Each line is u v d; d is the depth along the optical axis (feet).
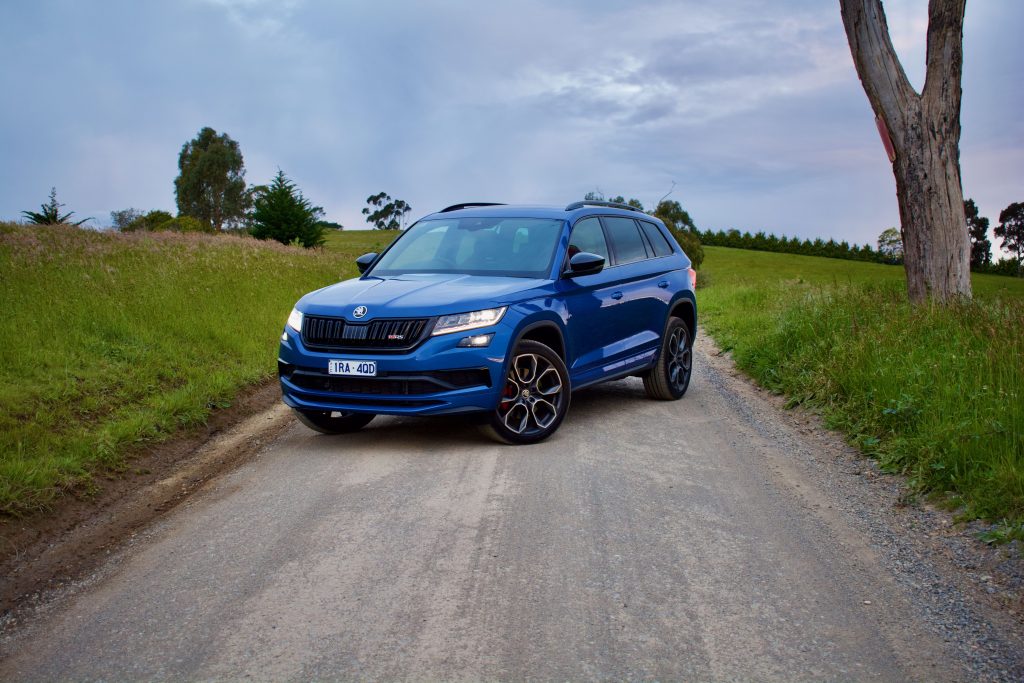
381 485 15.57
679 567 11.55
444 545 12.40
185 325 32.04
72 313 29.12
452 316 17.47
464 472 16.28
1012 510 12.64
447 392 17.29
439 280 19.44
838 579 11.18
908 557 11.98
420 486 15.39
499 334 17.72
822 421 21.17
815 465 17.11
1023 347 18.85
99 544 13.32
